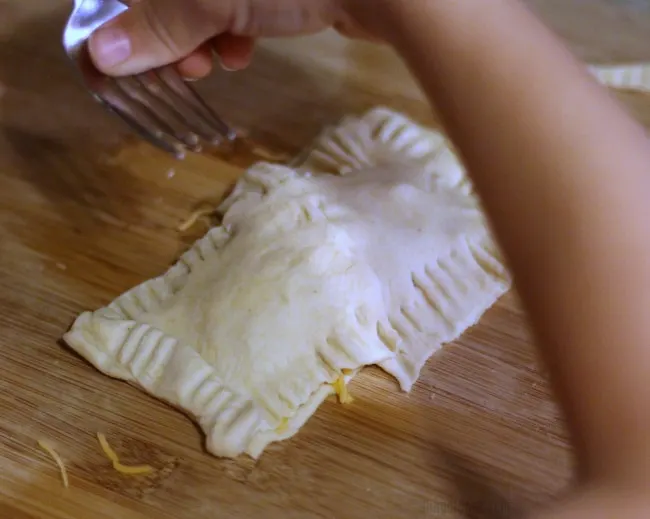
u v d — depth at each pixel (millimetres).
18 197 1387
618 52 1660
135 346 1165
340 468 1101
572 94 707
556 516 555
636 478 544
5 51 1614
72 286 1279
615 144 670
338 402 1165
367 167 1427
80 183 1418
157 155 1469
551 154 667
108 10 1253
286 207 1272
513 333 1259
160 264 1321
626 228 619
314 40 1675
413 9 799
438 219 1325
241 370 1146
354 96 1604
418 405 1174
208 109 1354
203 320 1181
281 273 1188
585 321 595
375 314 1197
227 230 1309
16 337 1210
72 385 1161
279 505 1060
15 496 1043
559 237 633
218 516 1043
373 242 1260
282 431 1117
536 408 1178
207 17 1150
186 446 1105
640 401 561
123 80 1264
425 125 1570
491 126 708
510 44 746
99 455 1089
